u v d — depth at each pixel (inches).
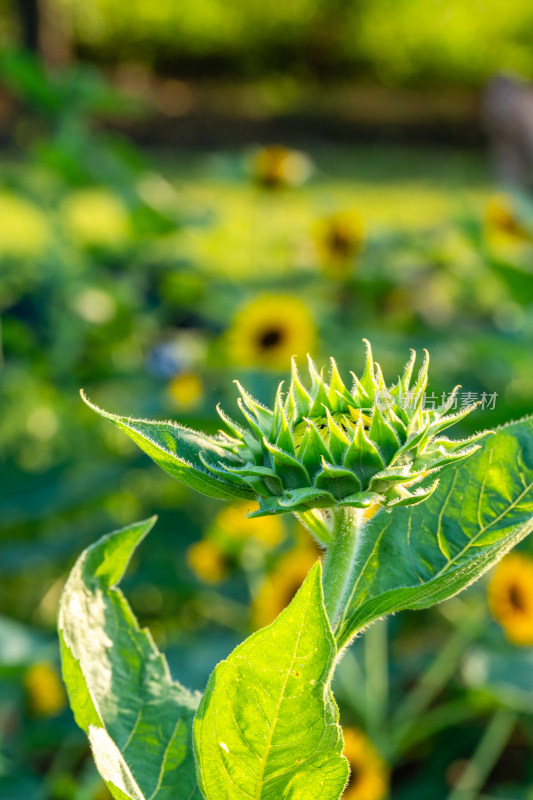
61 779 49.3
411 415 26.7
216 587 71.8
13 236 167.9
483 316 102.4
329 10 364.8
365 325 96.3
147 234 99.4
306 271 99.0
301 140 324.2
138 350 98.3
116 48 369.1
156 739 28.5
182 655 61.3
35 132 269.3
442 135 328.5
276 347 82.0
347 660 59.9
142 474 80.4
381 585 28.4
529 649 62.1
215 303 97.8
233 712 25.7
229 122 321.7
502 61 358.0
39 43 270.5
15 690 61.1
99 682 28.3
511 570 58.6
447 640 70.5
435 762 64.0
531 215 94.6
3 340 90.9
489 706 57.3
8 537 74.0
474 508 28.5
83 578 28.4
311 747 25.8
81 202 200.8
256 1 366.0
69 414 89.4
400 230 104.8
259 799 26.3
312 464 26.5
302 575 61.1
